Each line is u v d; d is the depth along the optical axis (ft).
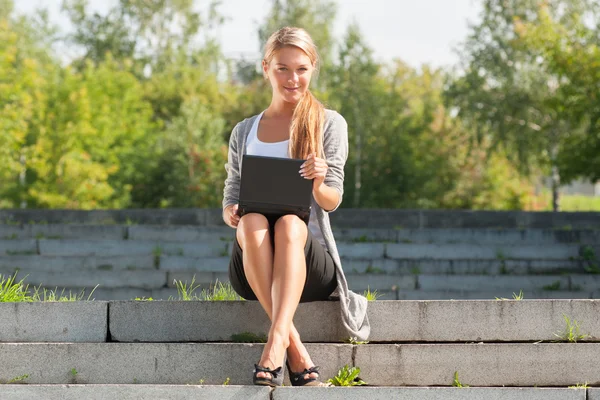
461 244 42.73
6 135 84.79
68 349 16.75
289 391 15.26
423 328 17.15
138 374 16.69
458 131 108.06
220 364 16.61
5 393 15.76
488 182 103.86
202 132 97.40
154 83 128.88
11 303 17.39
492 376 16.70
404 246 42.73
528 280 39.91
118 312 17.38
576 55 72.49
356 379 16.71
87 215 49.39
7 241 44.70
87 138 97.09
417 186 96.02
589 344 16.72
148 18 159.84
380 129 96.84
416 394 15.42
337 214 47.85
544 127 101.40
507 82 107.24
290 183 15.80
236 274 16.53
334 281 16.72
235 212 16.71
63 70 102.47
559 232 44.04
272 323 14.99
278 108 17.19
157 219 49.24
